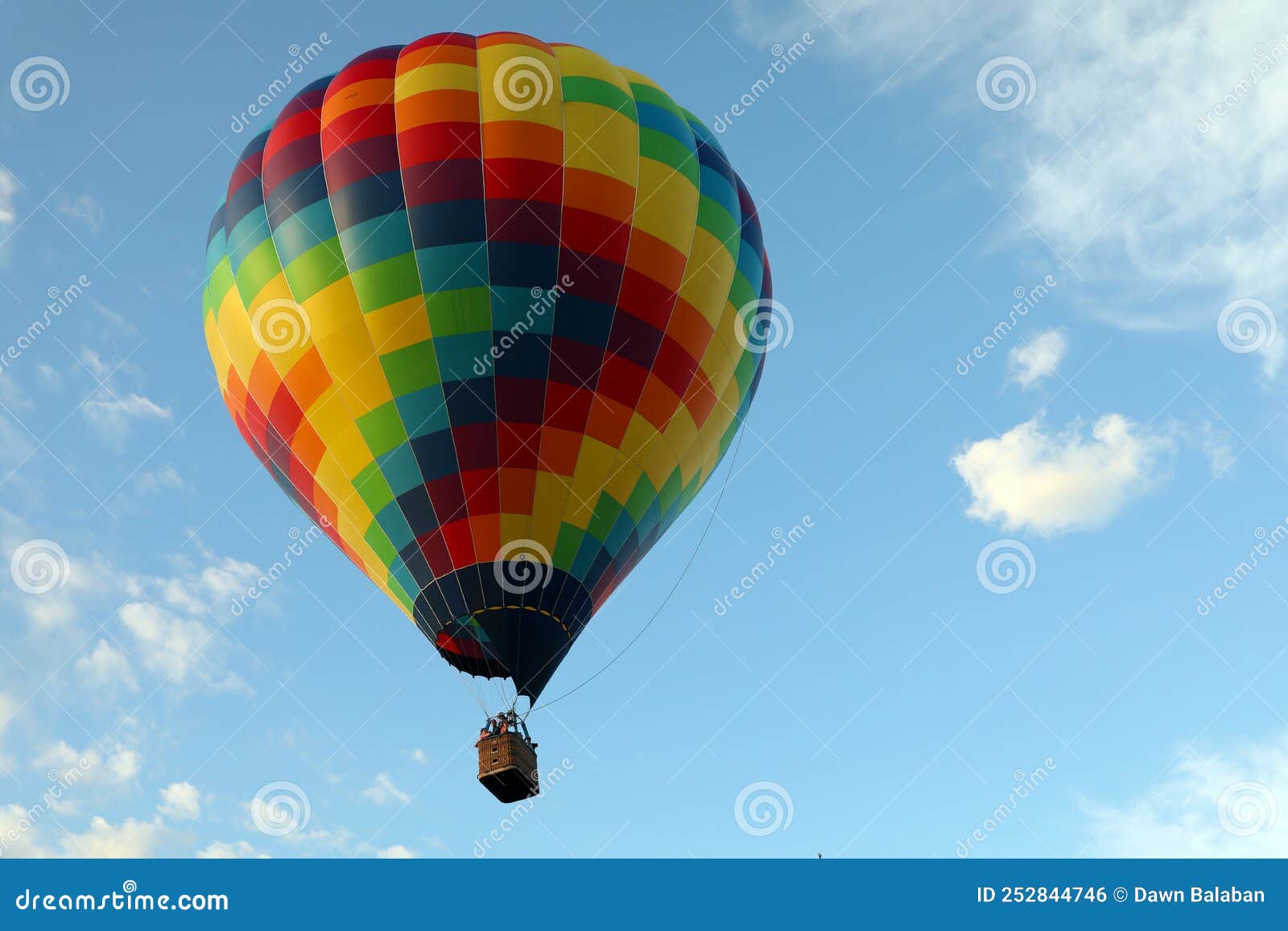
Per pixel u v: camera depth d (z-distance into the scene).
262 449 28.95
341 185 27.78
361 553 27.78
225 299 28.70
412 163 27.70
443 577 26.55
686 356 28.19
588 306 27.20
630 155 28.47
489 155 27.78
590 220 27.59
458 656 27.75
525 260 27.11
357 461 27.11
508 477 26.59
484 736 25.25
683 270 28.28
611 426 27.23
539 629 26.27
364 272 27.11
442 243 27.09
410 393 26.81
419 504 26.69
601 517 27.16
